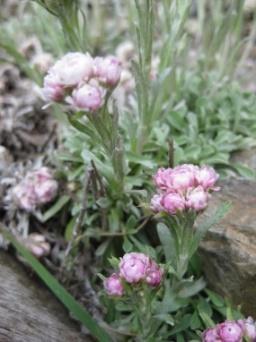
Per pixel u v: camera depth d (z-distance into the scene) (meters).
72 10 0.11
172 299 0.10
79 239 0.11
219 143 0.13
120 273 0.09
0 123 0.14
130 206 0.11
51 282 0.09
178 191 0.09
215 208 0.11
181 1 0.12
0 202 0.13
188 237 0.09
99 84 0.09
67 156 0.12
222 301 0.10
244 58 0.16
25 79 0.17
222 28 0.14
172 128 0.14
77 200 0.12
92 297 0.11
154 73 0.15
